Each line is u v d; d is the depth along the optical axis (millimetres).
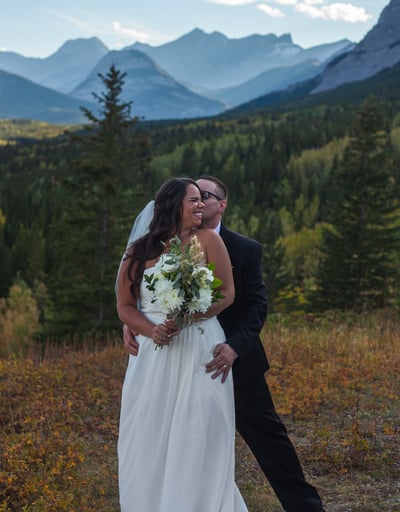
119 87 25406
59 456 4754
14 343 24328
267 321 13648
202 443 3398
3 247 91625
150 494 3463
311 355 8656
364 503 4176
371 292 30641
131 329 3656
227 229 3809
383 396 6719
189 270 3307
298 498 3670
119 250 24266
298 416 6066
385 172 32438
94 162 24641
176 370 3467
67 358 9312
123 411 3586
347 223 31484
